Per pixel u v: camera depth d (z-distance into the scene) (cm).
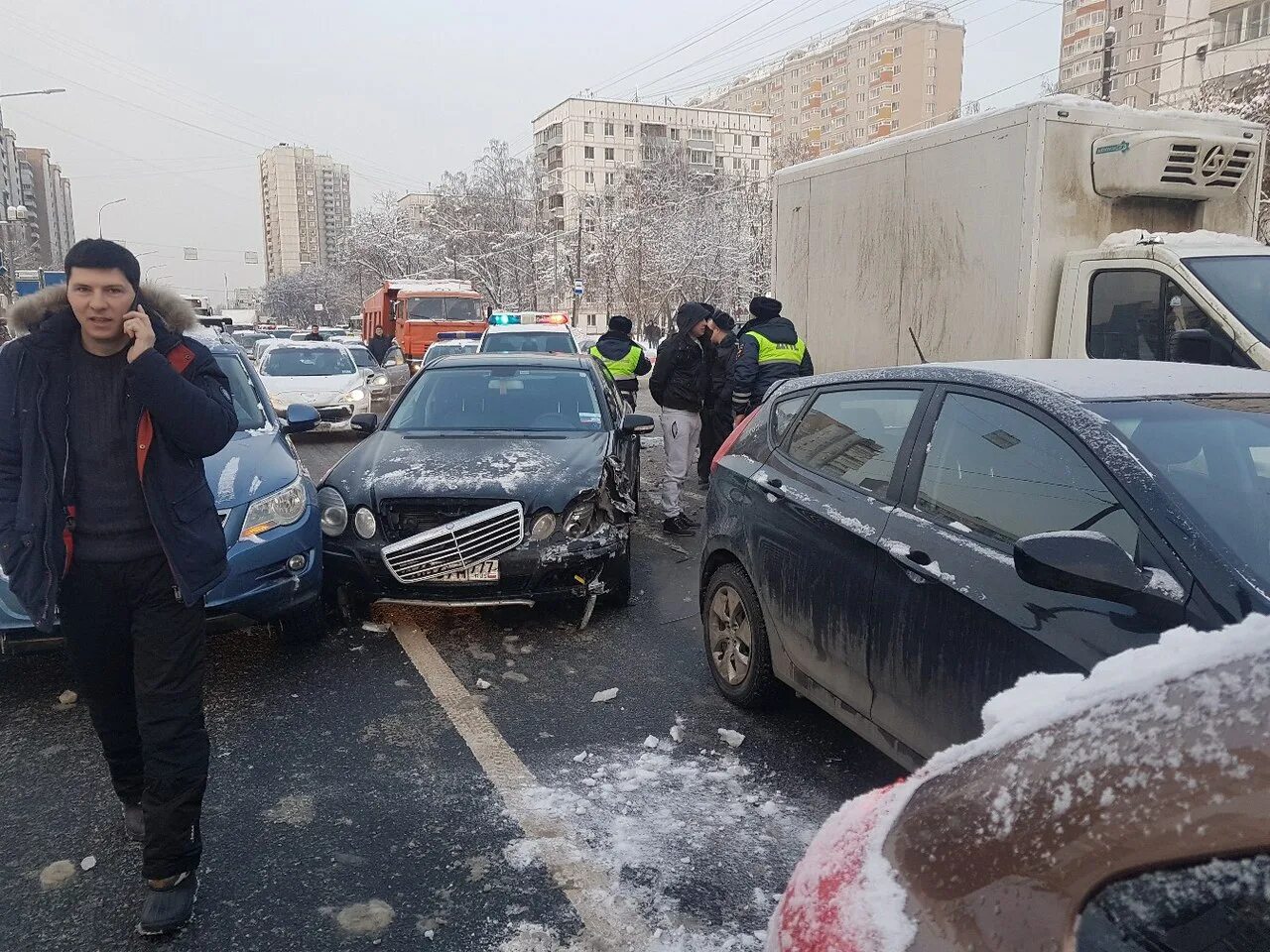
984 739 129
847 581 314
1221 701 101
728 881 280
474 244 6475
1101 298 595
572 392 643
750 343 721
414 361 2366
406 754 364
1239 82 2181
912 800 132
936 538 282
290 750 368
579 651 478
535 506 485
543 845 299
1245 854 90
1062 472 255
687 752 365
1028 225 615
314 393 1390
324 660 463
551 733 383
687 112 10181
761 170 10619
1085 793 104
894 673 288
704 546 431
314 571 452
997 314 645
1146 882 96
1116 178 611
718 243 5394
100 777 348
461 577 477
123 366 255
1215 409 269
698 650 480
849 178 796
